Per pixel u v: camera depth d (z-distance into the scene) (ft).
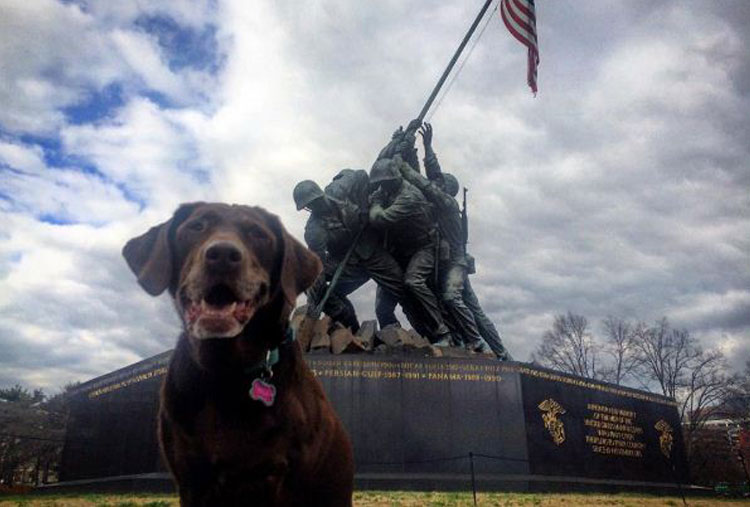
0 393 197.36
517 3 59.16
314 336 52.21
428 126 65.46
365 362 49.14
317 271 12.09
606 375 159.74
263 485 9.86
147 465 47.65
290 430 10.19
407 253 60.23
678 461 65.77
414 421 47.88
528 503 36.06
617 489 53.31
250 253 10.32
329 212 57.11
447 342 56.39
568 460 52.37
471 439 48.21
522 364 52.54
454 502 34.78
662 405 67.00
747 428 148.66
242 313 9.61
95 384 56.54
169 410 10.25
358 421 47.21
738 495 68.03
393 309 64.23
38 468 164.35
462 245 62.95
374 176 58.75
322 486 11.33
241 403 9.82
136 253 11.94
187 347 10.23
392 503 33.58
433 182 62.13
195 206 11.75
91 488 46.34
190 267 10.18
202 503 10.02
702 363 143.84
